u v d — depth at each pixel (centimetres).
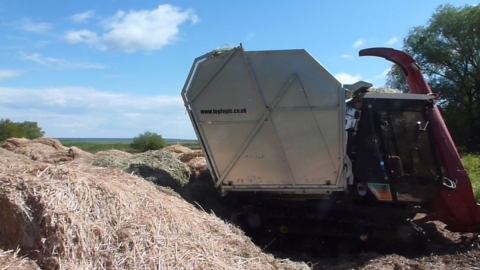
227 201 856
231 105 782
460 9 3644
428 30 3731
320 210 807
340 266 687
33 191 474
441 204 784
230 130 789
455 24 3588
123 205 509
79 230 457
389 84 3075
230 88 779
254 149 787
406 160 778
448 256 730
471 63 3634
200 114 795
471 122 3484
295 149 772
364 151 781
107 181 557
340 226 795
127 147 2961
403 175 773
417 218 947
